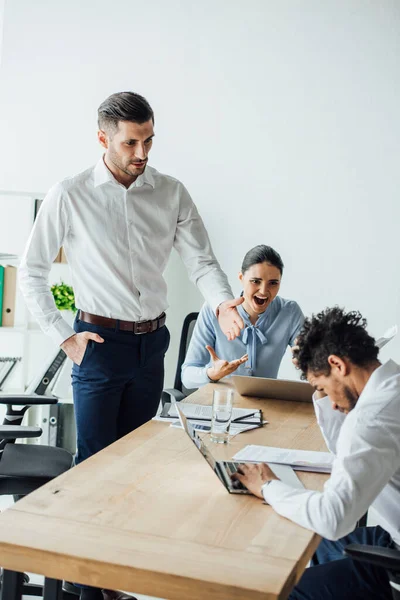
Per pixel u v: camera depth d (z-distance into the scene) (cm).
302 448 229
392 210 459
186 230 318
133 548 151
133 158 281
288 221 468
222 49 467
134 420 306
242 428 249
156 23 471
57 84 478
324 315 185
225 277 318
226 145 470
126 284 294
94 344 290
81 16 474
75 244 297
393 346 460
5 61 479
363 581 187
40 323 298
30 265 297
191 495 183
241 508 175
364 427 168
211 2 466
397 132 456
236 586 137
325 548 223
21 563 150
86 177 294
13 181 484
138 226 297
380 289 462
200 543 155
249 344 339
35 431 271
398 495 183
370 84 456
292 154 465
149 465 205
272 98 464
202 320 343
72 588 281
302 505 166
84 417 294
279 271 332
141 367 299
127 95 278
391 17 452
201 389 309
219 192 473
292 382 291
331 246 465
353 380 180
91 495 180
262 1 461
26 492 266
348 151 460
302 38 460
